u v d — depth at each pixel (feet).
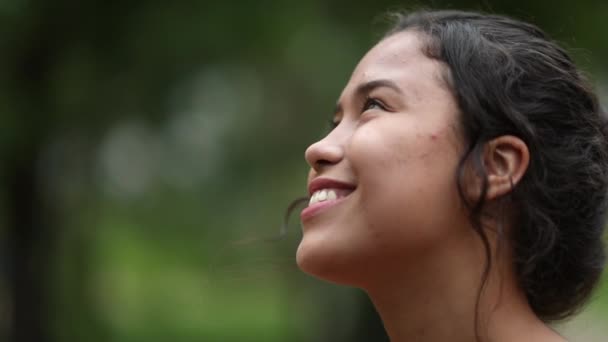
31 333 33.99
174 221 38.81
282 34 28.94
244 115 34.83
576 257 8.17
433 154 7.51
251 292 50.24
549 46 8.30
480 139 7.52
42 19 29.60
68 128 31.71
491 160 7.60
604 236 8.84
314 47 29.50
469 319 7.57
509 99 7.68
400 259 7.54
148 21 29.30
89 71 30.96
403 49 8.06
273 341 48.34
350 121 8.05
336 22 29.04
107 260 47.65
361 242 7.48
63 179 34.60
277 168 35.40
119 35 30.01
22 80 30.42
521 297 7.80
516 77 7.83
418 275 7.61
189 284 50.75
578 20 27.40
